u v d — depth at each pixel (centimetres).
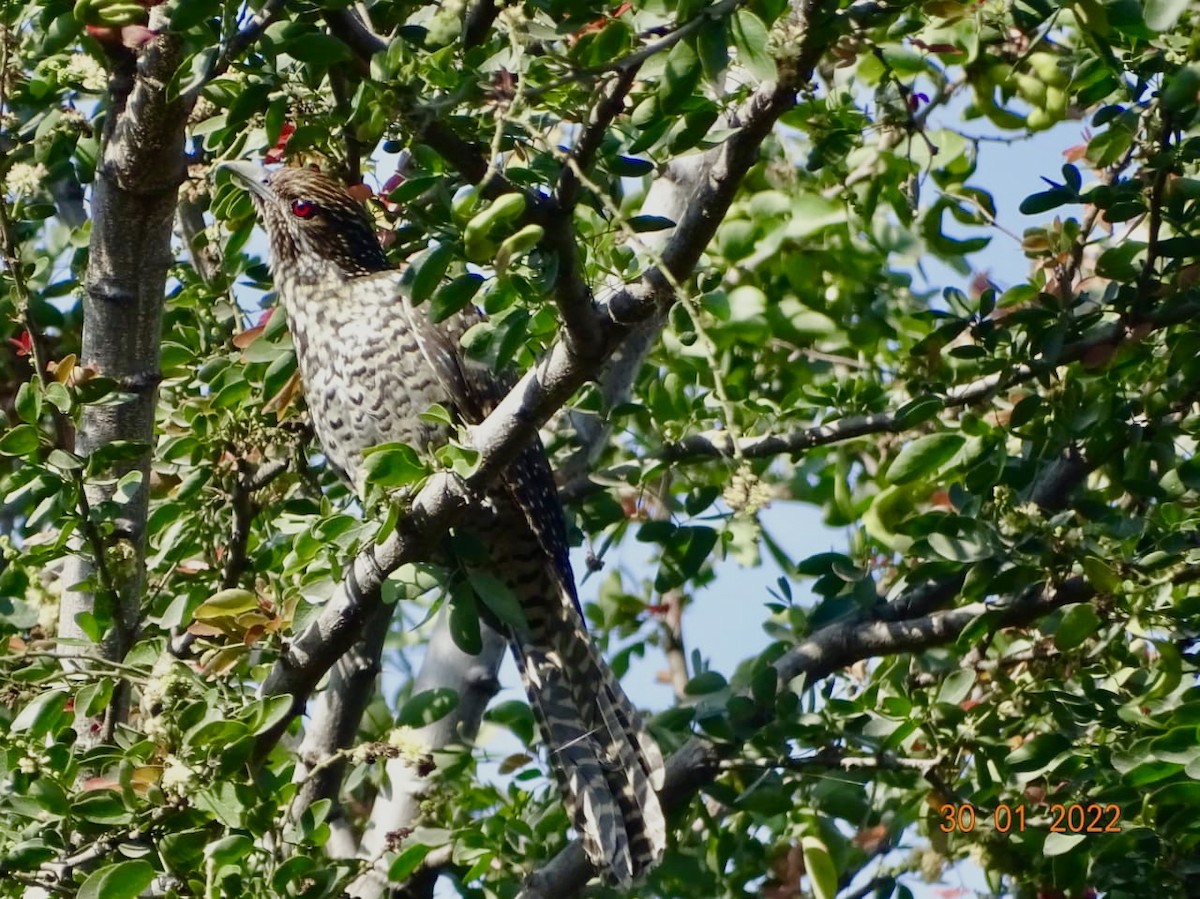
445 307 738
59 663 835
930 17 945
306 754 952
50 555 843
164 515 929
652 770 988
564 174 689
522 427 791
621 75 676
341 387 1071
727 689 1009
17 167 881
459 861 927
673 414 1083
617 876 967
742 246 1260
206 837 748
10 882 757
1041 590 945
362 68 763
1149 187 913
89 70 850
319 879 763
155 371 899
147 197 866
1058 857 887
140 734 778
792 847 989
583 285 732
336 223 1088
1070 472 986
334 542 805
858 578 1036
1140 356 966
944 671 993
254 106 820
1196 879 904
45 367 873
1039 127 997
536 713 1054
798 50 698
